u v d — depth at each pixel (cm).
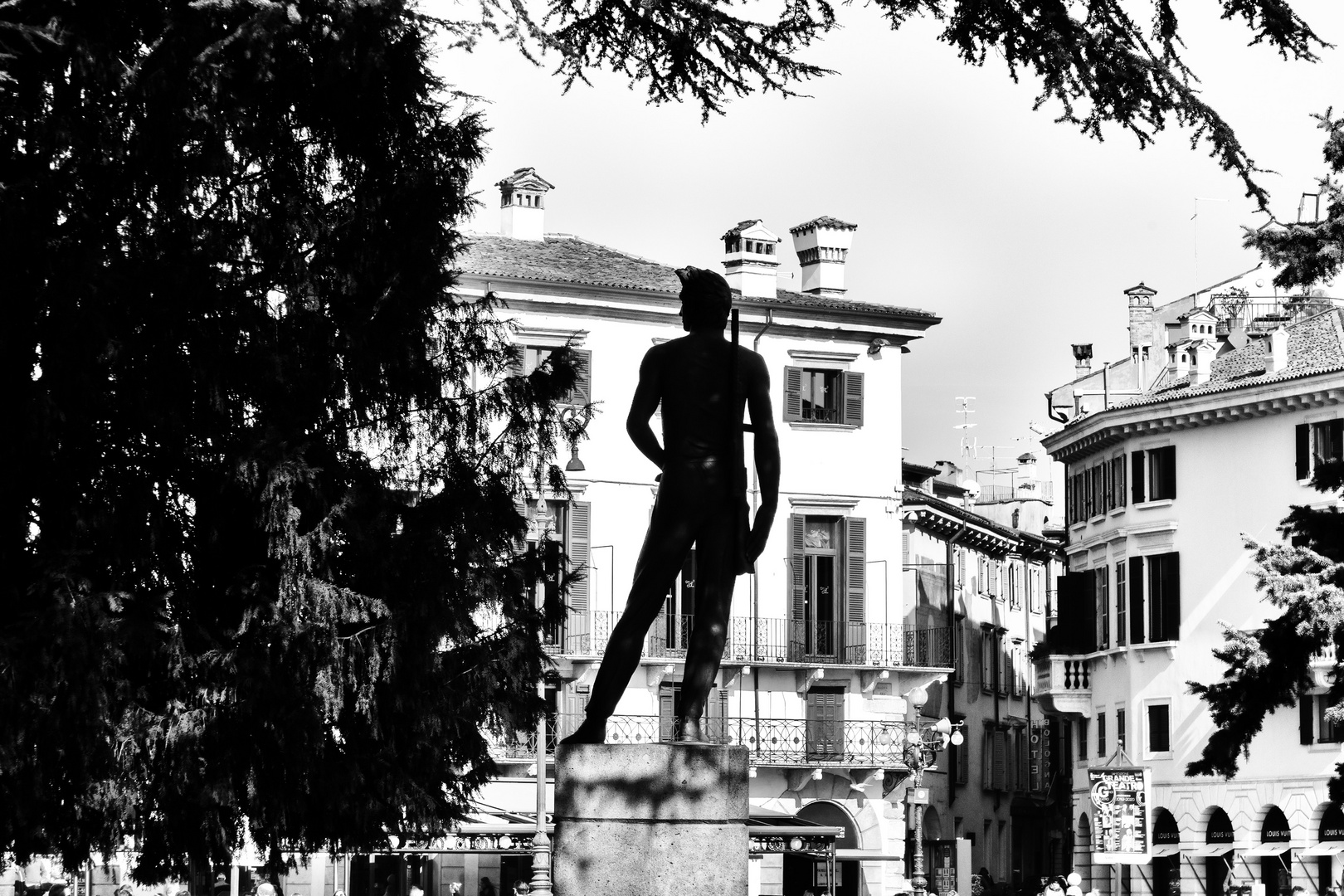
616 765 1589
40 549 2306
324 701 2381
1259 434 6750
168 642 2312
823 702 6200
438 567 2502
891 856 6084
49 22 2167
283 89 2392
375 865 5725
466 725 2542
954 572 8119
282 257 2464
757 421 1659
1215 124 1956
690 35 2002
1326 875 6444
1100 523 7431
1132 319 8656
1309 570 4084
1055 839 9200
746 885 1589
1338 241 3747
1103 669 7381
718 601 1647
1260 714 4103
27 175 2245
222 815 2377
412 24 2172
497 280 5881
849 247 6719
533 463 2789
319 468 2408
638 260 6419
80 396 2261
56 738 2241
